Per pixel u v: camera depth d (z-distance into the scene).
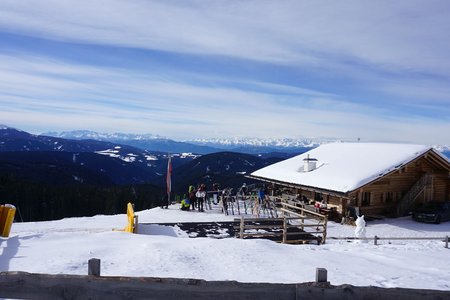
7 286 3.66
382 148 32.00
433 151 28.44
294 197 30.58
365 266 10.98
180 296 3.62
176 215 26.08
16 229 19.33
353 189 24.94
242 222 17.97
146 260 10.13
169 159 30.52
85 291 3.65
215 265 10.09
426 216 25.47
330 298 3.62
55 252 10.76
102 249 11.37
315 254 12.48
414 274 10.09
